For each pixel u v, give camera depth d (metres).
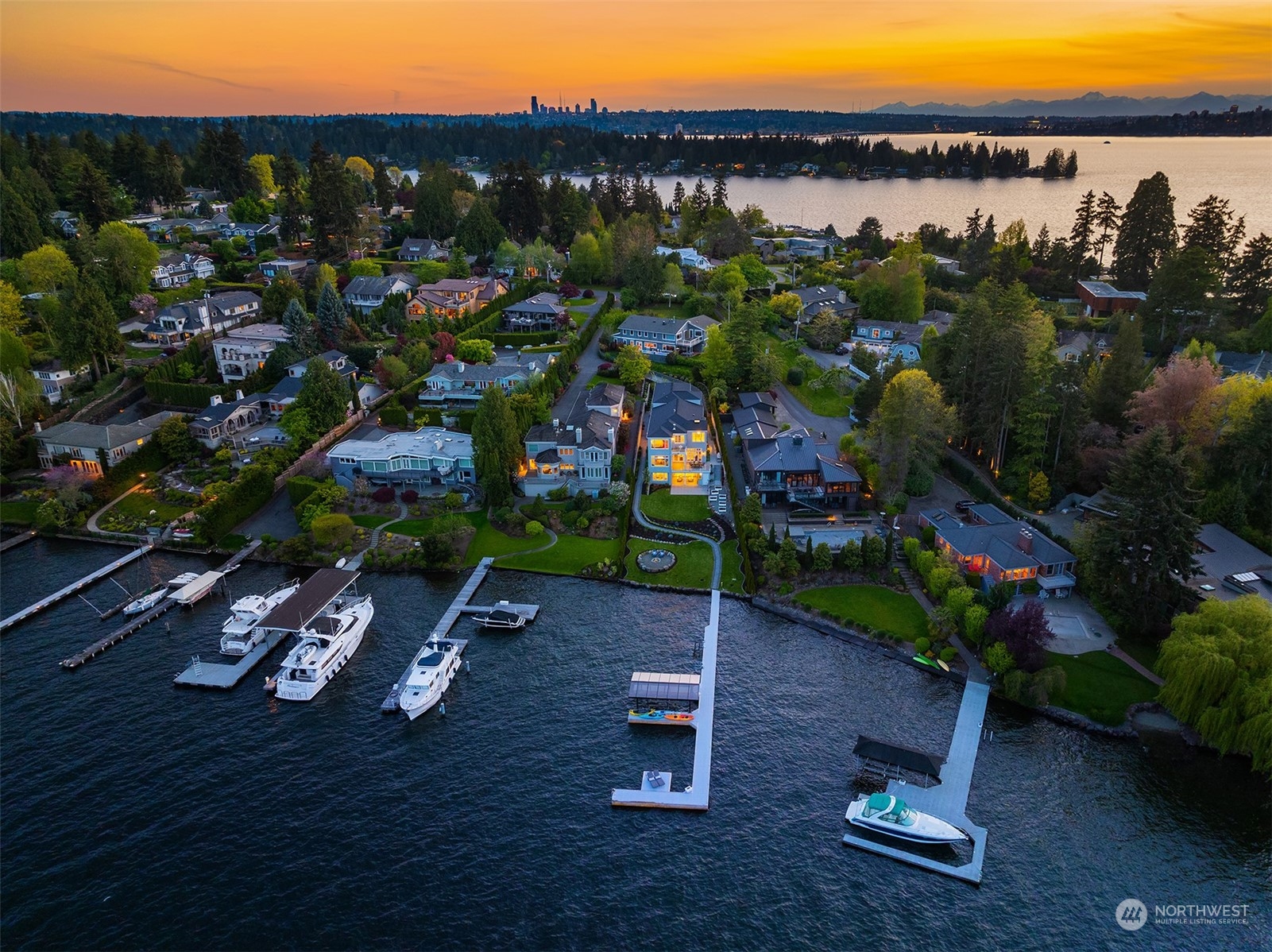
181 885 57.97
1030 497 104.94
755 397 136.62
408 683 76.06
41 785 66.94
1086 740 71.69
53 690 79.25
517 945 53.81
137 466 118.62
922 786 66.69
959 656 81.62
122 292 170.75
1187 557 79.88
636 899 57.34
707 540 103.56
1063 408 105.94
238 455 123.69
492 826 63.34
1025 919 55.91
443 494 115.25
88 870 59.06
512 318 175.12
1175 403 102.12
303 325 146.62
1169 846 61.41
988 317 117.06
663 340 161.62
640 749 71.56
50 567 101.62
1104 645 81.56
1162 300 145.62
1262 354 133.75
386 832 62.69
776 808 65.12
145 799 65.75
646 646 85.19
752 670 81.31
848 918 56.06
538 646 85.56
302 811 64.69
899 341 161.38
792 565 93.12
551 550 103.00
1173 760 69.38
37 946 53.44
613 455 117.31
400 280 185.38
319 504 108.31
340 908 56.31
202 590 94.69
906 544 95.62
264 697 78.75
